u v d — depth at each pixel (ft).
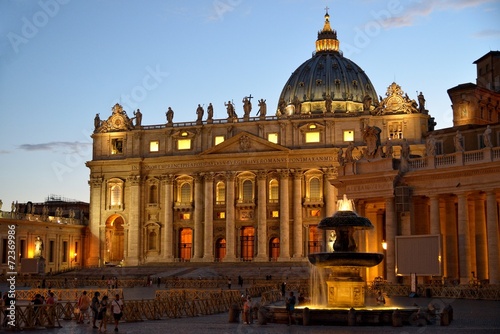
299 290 230.07
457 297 189.16
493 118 330.34
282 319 133.49
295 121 412.36
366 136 222.28
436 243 188.24
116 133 446.19
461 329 118.62
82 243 452.35
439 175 204.33
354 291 136.56
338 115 406.82
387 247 210.79
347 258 133.80
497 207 215.10
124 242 439.63
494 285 186.09
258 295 238.68
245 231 421.18
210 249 418.92
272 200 413.39
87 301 141.28
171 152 436.35
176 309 155.33
